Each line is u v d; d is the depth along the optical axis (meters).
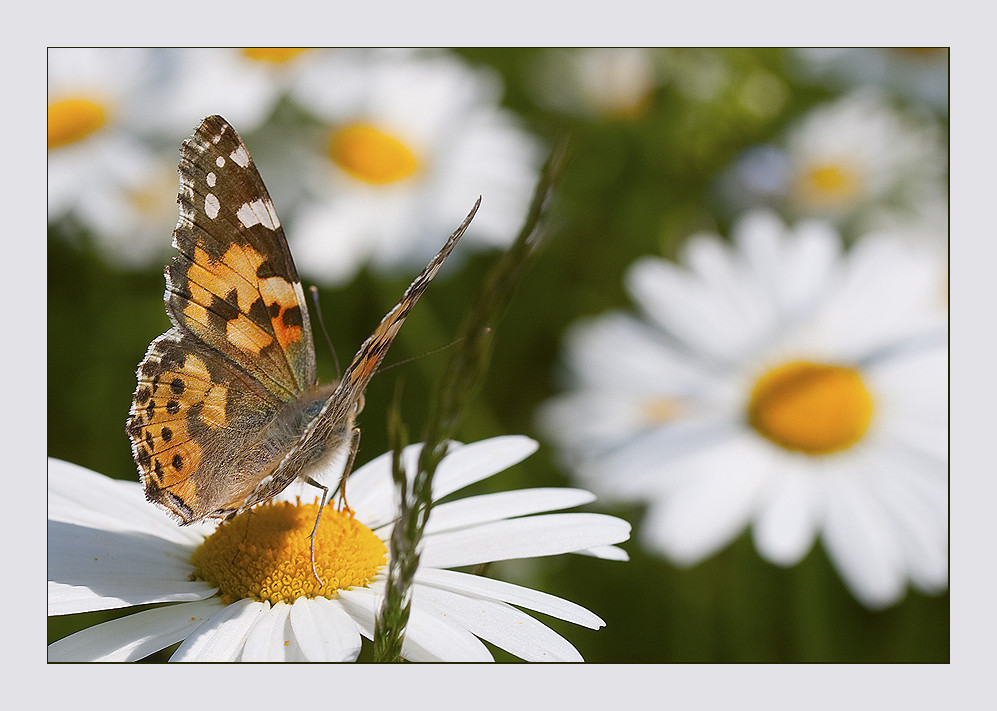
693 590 0.38
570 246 0.44
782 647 0.37
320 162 0.44
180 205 0.33
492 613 0.33
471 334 0.30
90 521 0.34
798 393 0.38
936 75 0.49
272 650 0.32
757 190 0.45
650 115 0.45
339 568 0.33
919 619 0.37
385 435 0.41
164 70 0.44
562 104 0.46
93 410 0.41
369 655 0.33
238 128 0.44
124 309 0.42
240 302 0.33
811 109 0.48
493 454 0.35
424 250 0.43
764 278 0.40
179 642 0.33
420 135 0.44
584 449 0.39
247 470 0.33
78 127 0.43
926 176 0.48
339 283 0.43
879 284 0.39
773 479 0.38
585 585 0.38
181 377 0.33
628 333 0.40
